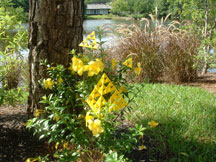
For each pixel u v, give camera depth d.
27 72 4.64
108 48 5.89
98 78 1.87
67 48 2.21
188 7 7.23
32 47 2.23
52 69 2.11
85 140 1.90
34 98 2.32
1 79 2.82
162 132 2.75
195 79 6.07
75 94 2.09
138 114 3.33
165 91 4.63
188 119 3.13
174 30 6.69
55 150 2.22
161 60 5.86
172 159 2.19
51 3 2.09
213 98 4.25
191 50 5.76
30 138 2.41
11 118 2.95
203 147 2.40
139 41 5.80
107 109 1.55
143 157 2.23
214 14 6.40
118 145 1.78
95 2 70.06
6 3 3.77
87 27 19.11
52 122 2.29
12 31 3.68
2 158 2.10
